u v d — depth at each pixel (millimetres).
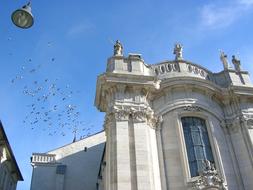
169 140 20438
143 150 18656
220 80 24672
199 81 22516
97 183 33250
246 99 23000
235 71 24812
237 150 21203
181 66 23797
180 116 21531
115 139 18844
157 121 21109
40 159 34781
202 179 18422
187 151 20312
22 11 10102
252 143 20734
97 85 21703
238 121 21953
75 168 34719
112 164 18156
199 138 20922
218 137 21297
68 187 33312
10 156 31516
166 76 22984
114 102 20297
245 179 19969
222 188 18422
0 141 28969
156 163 19312
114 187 17250
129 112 20000
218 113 22438
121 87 20844
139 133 19297
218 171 19641
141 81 21234
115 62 22328
